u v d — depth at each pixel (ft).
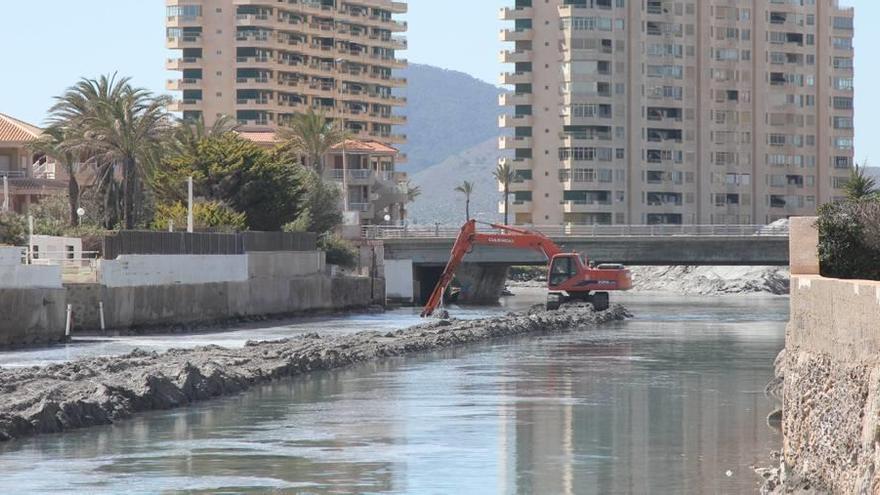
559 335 389.80
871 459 100.48
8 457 160.45
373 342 323.37
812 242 152.76
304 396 224.94
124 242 375.86
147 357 257.14
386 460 159.84
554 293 488.44
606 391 232.94
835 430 114.52
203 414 200.85
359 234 604.08
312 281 493.36
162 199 512.63
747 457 161.27
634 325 445.37
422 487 143.33
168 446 169.37
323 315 499.10
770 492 128.77
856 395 108.47
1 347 307.58
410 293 584.81
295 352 278.46
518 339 371.97
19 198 571.69
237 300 435.12
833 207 158.92
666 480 146.41
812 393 124.06
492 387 239.91
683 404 213.87
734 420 194.29
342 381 250.78
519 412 203.92
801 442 127.54
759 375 262.06
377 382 248.73
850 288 112.47
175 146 524.93
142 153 463.01
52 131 471.62
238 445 170.81
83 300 356.38
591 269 485.15
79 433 180.34
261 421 193.47
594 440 175.32
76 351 303.48
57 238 404.57
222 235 429.79
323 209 591.37
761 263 573.74
